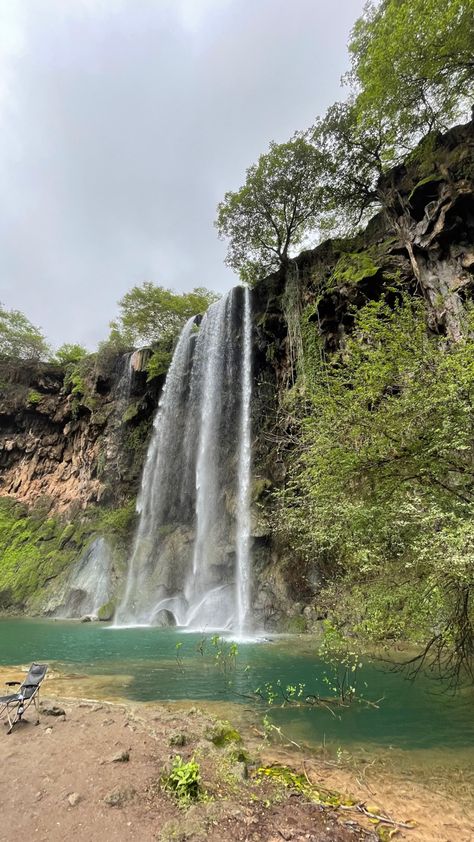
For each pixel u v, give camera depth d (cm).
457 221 1559
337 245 2217
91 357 3631
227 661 1104
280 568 1933
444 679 834
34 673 595
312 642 1452
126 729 537
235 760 467
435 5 1452
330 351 2062
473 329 754
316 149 2356
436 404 638
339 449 739
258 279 2986
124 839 328
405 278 1778
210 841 330
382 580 698
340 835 349
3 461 3694
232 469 2497
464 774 473
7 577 2808
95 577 2569
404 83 1697
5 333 4328
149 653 1261
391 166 2281
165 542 2558
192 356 3084
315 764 494
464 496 640
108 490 3047
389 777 464
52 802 371
